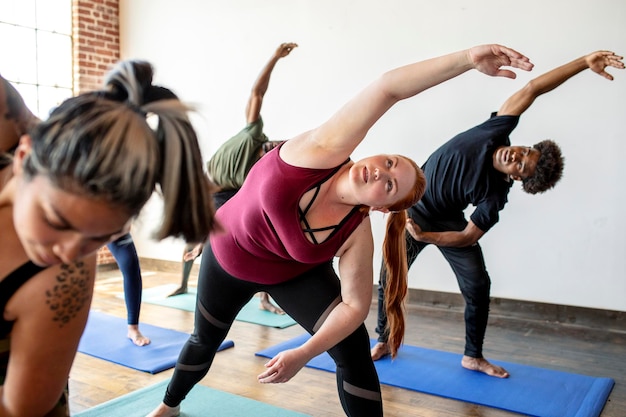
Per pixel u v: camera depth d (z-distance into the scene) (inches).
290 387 109.9
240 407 98.3
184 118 30.1
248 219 67.6
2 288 31.5
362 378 72.3
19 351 33.2
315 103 199.3
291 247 66.7
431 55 177.5
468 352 120.1
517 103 112.6
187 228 30.6
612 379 115.0
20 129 37.2
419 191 70.1
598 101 153.4
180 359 84.8
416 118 180.1
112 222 27.6
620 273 153.2
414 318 165.2
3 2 209.6
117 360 119.5
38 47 221.1
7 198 30.8
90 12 235.0
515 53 56.4
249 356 127.7
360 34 189.0
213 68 223.5
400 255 82.8
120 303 175.6
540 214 162.6
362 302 67.0
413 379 113.5
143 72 31.9
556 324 159.6
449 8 173.3
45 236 27.7
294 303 75.5
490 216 112.3
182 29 230.5
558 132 159.3
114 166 25.6
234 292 78.7
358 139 61.2
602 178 154.2
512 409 100.0
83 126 25.5
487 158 111.2
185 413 95.0
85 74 233.0
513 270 167.3
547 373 118.4
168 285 206.1
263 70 135.8
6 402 34.9
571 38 156.6
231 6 216.5
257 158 133.7
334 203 65.2
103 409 95.0
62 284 32.3
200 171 30.6
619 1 149.7
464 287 118.5
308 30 199.0
